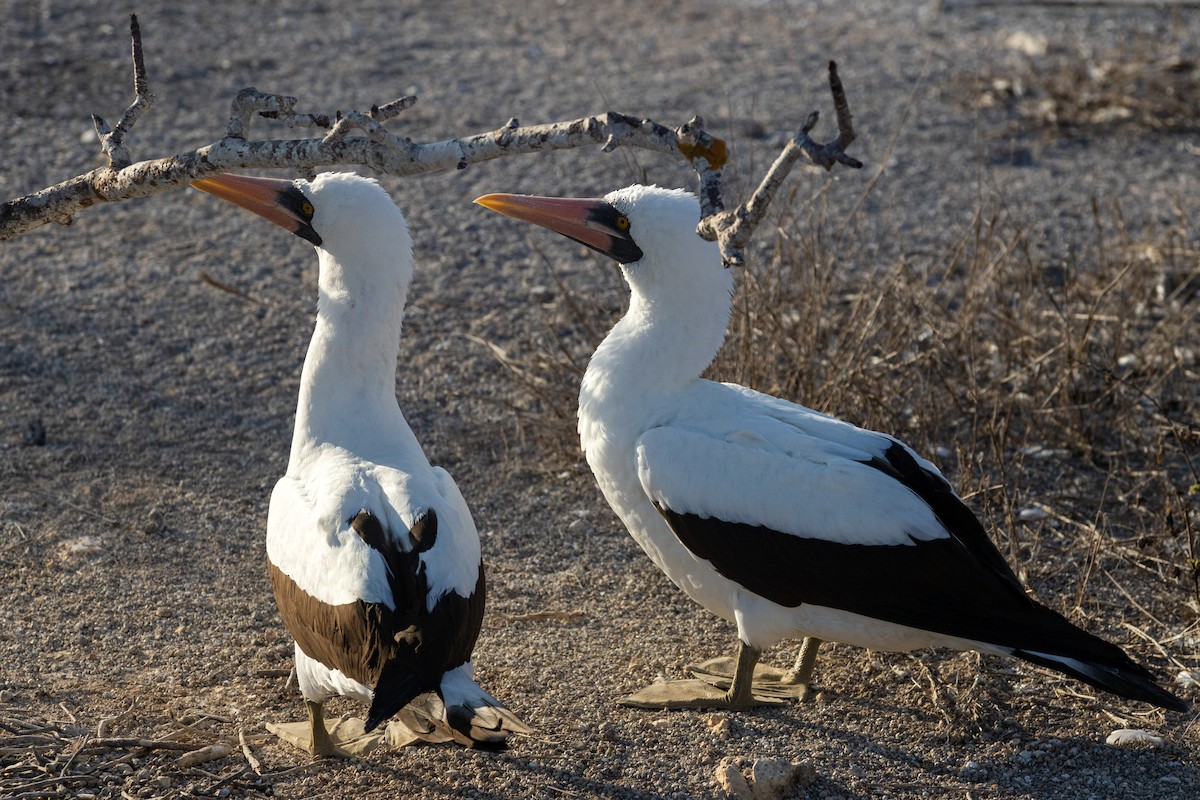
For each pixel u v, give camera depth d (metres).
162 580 11.29
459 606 7.79
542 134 7.57
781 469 9.10
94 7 28.30
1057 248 17.91
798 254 15.96
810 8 30.84
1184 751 9.10
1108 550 11.67
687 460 9.27
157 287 16.95
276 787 8.49
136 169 8.23
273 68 25.39
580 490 13.09
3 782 8.16
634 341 9.82
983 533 9.37
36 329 15.66
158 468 13.19
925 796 8.59
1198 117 22.75
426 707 7.43
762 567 9.17
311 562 8.15
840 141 6.23
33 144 21.06
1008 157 21.44
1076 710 9.59
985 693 9.73
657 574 11.70
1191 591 11.15
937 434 13.74
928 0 30.95
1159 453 12.95
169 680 9.86
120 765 8.53
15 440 13.46
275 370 15.22
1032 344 14.73
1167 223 18.72
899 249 17.80
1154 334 15.27
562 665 10.19
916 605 8.96
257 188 9.42
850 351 13.98
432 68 25.75
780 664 10.52
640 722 9.40
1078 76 23.53
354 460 8.88
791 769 8.52
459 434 14.09
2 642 10.20
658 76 25.41
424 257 18.05
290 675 9.97
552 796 8.47
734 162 14.98
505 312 16.53
